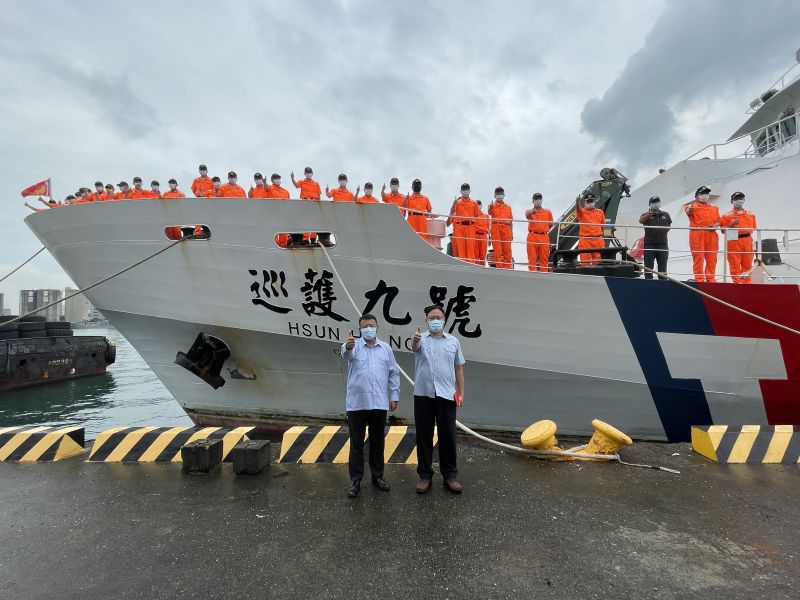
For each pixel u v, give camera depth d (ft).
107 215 18.06
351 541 9.12
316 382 19.31
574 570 8.13
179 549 8.86
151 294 18.69
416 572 8.03
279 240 17.57
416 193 22.56
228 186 25.89
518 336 17.44
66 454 14.44
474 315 17.40
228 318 18.34
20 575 8.02
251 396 20.31
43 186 21.53
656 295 17.04
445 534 9.43
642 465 13.73
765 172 24.39
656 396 17.65
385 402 11.71
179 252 17.98
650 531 9.65
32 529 9.72
